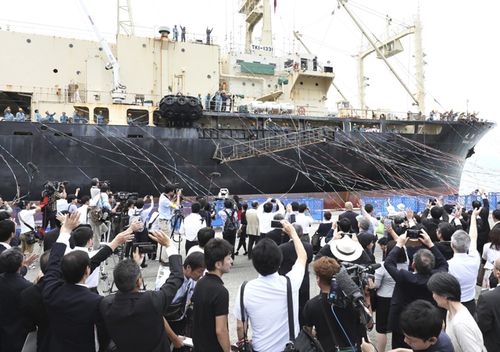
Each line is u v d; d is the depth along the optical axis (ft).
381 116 84.99
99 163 63.82
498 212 24.45
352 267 12.41
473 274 15.43
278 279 11.65
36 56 71.61
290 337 11.35
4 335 12.59
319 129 76.02
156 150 66.74
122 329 10.06
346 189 80.94
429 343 8.77
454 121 87.30
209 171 70.38
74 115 66.59
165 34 77.15
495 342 11.69
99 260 12.81
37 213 47.60
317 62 92.22
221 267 11.79
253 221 37.27
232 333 20.40
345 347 10.60
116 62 69.92
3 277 12.96
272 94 84.43
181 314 13.87
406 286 14.52
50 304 10.86
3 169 59.00
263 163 73.41
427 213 34.14
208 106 71.72
